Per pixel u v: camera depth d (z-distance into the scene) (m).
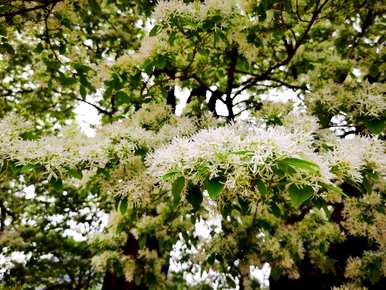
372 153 2.43
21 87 8.36
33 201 11.16
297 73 5.12
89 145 3.17
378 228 4.64
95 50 6.62
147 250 5.57
